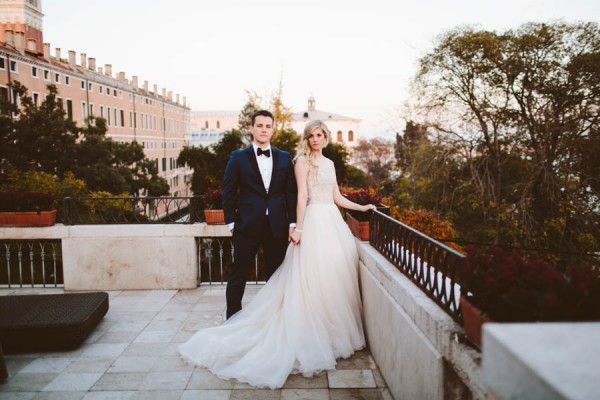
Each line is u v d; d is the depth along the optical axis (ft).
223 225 17.12
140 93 198.80
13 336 11.27
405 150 66.28
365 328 12.07
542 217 54.24
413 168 61.41
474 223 60.03
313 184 12.16
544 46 52.95
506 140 56.54
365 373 10.41
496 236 53.67
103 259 17.20
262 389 9.76
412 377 7.79
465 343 5.91
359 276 12.69
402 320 8.39
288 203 13.11
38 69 122.72
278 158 13.08
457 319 6.50
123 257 17.21
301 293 11.43
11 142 74.59
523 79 53.31
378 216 11.66
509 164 57.31
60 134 78.18
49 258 31.78
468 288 5.76
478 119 57.06
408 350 8.03
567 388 2.52
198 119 334.65
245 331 11.78
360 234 12.96
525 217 52.19
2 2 154.92
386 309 9.71
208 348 11.15
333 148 89.86
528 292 4.58
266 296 12.31
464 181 58.65
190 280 17.35
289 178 13.12
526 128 54.75
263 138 12.97
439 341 6.55
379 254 11.39
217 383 10.04
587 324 3.47
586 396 2.45
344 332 11.41
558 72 51.93
